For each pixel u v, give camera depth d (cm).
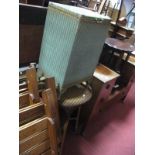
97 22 108
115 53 209
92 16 103
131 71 214
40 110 105
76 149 156
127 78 221
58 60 112
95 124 189
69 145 158
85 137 170
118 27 254
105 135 179
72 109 146
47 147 111
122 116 214
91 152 157
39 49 141
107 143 170
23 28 123
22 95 107
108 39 199
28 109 99
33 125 96
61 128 139
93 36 112
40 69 130
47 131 106
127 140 179
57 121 114
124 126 198
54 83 111
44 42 120
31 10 120
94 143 167
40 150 108
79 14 96
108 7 269
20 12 116
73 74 117
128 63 213
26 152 99
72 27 100
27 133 94
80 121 174
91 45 116
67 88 125
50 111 104
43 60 125
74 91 134
